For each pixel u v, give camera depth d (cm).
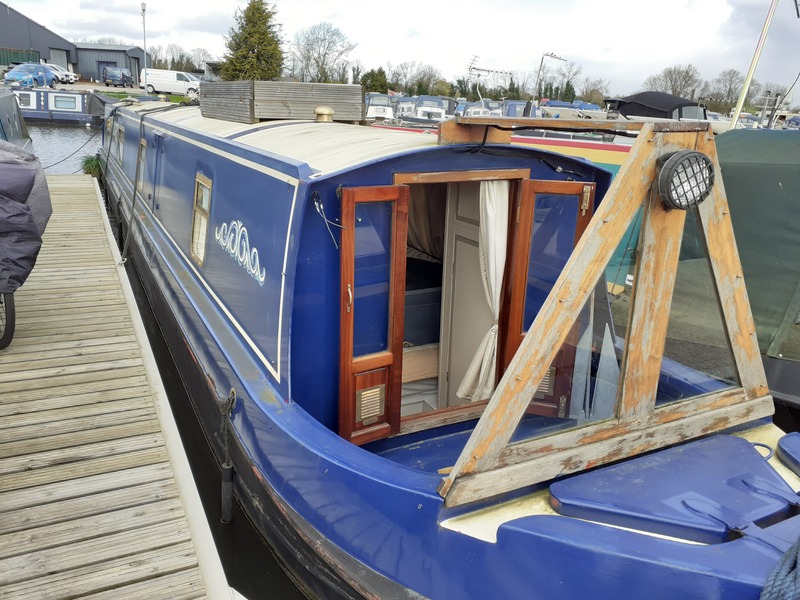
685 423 300
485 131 349
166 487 380
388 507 271
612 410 288
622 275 305
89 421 448
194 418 573
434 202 531
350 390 352
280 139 452
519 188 378
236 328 425
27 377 505
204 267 514
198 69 7231
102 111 2177
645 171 251
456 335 452
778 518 257
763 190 529
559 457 270
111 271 770
